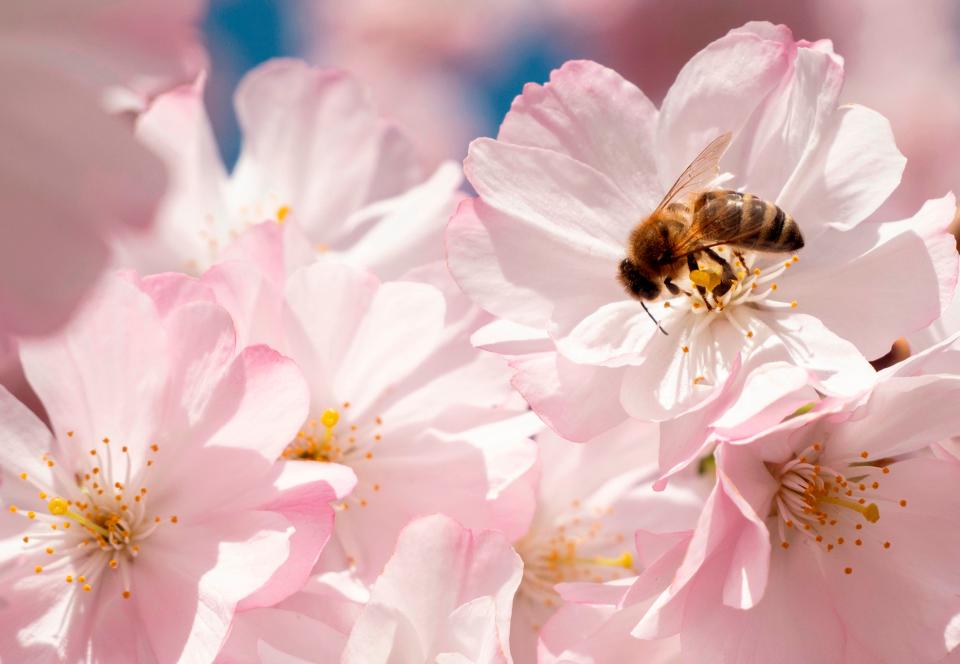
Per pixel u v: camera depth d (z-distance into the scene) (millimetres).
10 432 216
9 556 215
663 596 208
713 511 208
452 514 222
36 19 188
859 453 218
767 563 207
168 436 214
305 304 222
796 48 221
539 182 219
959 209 220
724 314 220
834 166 219
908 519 218
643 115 221
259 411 213
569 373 216
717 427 210
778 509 218
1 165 186
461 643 209
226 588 210
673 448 213
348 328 223
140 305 213
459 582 210
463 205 218
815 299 219
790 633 216
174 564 213
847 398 210
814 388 212
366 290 223
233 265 218
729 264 220
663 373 218
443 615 209
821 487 217
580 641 215
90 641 214
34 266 186
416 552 210
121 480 216
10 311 185
